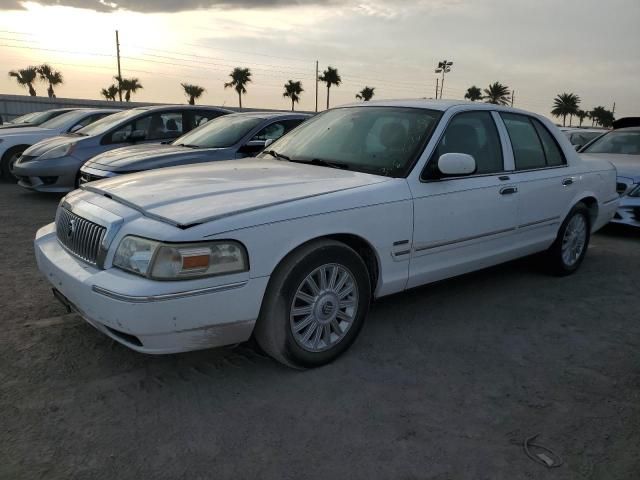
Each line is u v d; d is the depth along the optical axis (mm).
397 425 2801
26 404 2863
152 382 3127
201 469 2434
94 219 3086
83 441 2588
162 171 3947
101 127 9078
